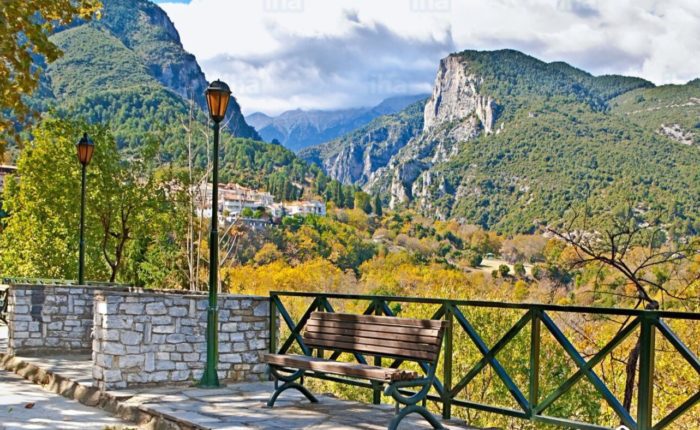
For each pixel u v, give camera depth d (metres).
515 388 5.26
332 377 6.64
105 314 6.90
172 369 7.27
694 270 10.12
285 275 37.91
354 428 5.43
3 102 8.10
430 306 13.96
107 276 23.34
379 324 5.60
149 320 7.13
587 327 11.01
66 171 20.61
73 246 21.02
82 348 9.99
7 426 5.86
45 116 20.95
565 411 11.29
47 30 8.66
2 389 7.75
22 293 9.65
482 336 12.05
